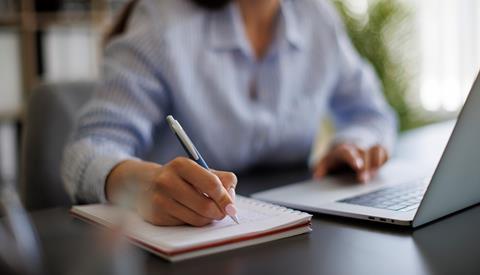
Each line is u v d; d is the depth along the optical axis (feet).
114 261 1.45
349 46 4.05
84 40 8.36
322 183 2.55
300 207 2.07
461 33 8.41
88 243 1.63
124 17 3.35
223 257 1.48
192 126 3.19
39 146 3.33
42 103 3.41
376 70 8.19
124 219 1.81
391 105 8.20
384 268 1.36
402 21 8.41
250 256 1.48
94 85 3.66
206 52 3.19
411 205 1.94
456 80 8.50
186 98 3.10
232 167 3.35
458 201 1.85
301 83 3.59
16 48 8.12
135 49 3.01
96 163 2.24
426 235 1.65
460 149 1.64
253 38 3.45
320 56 3.67
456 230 1.69
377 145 2.92
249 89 3.38
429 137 4.14
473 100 1.53
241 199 2.05
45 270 1.40
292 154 3.59
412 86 8.72
